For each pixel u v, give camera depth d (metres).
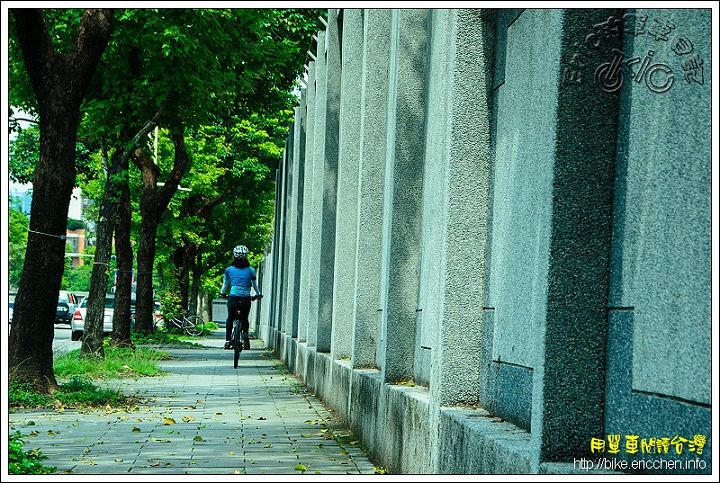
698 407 4.73
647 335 5.36
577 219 6.05
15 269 127.06
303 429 15.65
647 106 5.60
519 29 8.47
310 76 30.28
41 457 11.69
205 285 95.06
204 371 30.12
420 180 13.13
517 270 7.98
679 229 5.04
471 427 7.57
